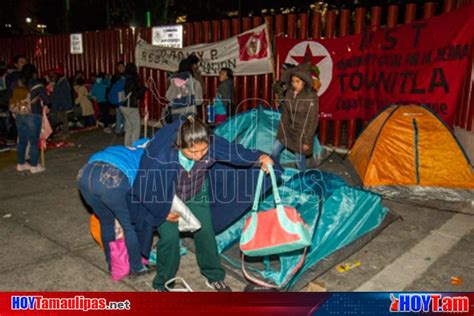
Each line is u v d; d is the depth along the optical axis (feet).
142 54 38.73
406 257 14.15
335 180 15.79
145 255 12.04
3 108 32.24
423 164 20.04
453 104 21.03
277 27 29.66
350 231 14.66
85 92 38.19
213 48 33.35
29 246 15.14
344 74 26.73
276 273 12.71
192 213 11.30
